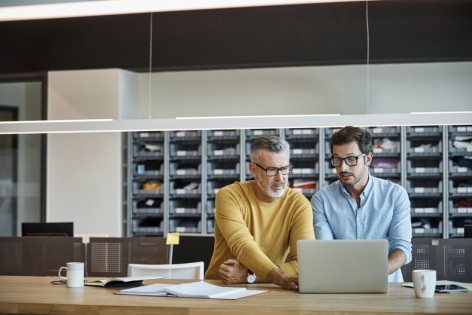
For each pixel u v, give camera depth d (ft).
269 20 23.67
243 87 27.09
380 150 24.84
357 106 26.14
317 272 9.84
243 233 11.03
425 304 8.80
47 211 26.68
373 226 12.42
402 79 25.85
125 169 26.76
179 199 27.09
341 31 23.21
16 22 25.75
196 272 12.84
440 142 24.53
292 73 26.68
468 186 24.57
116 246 14.88
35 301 9.37
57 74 25.96
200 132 26.02
